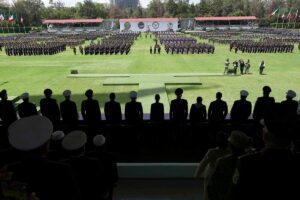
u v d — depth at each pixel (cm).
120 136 912
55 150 448
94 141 477
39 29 12638
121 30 11888
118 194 625
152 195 618
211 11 13938
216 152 436
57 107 973
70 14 14550
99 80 2602
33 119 263
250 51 4691
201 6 14188
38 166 254
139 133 912
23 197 222
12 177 241
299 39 6094
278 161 244
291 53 4578
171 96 2038
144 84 2347
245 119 909
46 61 3906
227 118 977
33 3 14075
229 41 6056
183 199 600
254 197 248
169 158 827
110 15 15500
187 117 984
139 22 11819
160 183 669
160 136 920
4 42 6031
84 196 381
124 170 693
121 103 1867
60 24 12625
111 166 476
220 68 3238
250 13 14262
